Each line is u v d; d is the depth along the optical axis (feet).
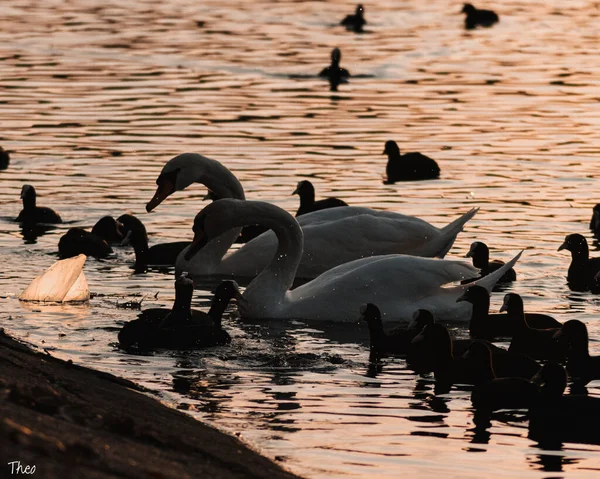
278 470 32.22
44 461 26.37
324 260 60.64
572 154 87.86
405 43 155.33
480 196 75.51
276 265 53.57
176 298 47.06
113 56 135.23
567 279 58.49
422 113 105.70
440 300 52.49
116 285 56.95
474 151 89.35
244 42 150.61
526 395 39.37
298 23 172.86
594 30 170.30
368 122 101.30
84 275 55.11
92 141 90.63
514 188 77.51
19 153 86.43
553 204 73.15
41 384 35.55
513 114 104.94
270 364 44.14
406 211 71.67
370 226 61.21
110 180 78.89
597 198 74.79
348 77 125.49
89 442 29.19
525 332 47.09
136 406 36.47
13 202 73.92
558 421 37.63
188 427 35.06
